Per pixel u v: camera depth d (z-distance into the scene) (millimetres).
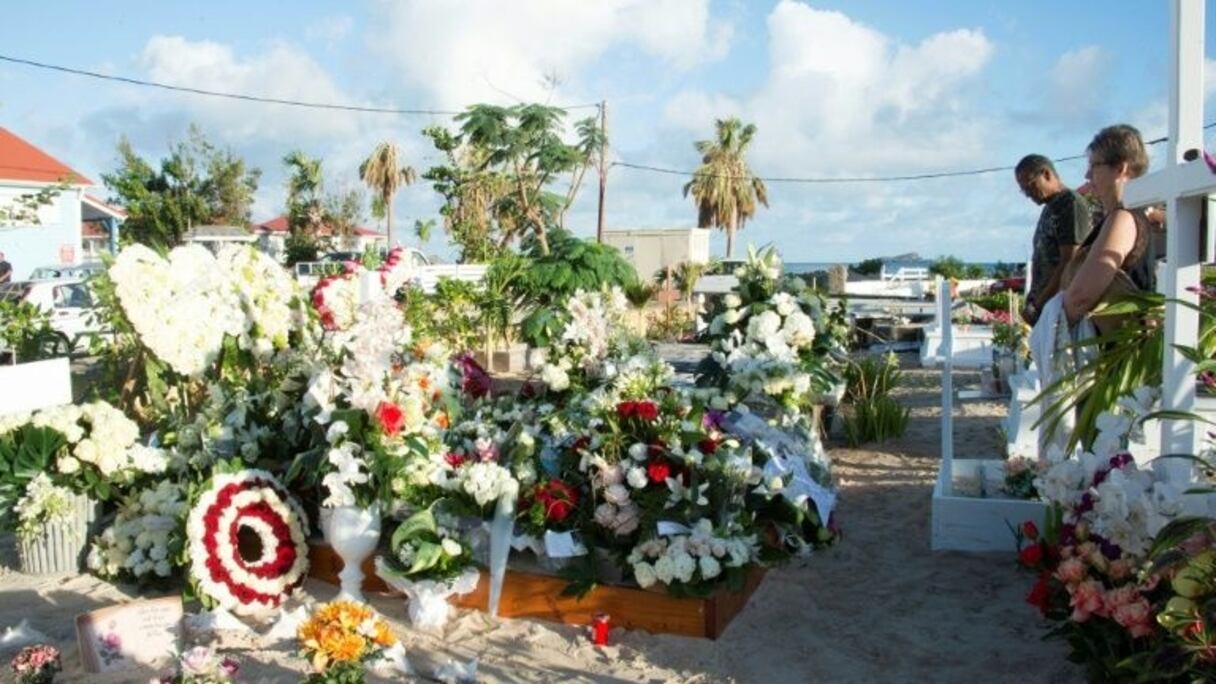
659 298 23297
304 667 3836
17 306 11477
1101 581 3295
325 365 5309
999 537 5180
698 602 4141
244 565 4625
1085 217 5270
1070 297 4598
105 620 3908
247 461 5125
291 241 43562
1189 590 2838
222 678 3346
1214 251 3576
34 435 5254
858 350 16359
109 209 30891
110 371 6816
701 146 60688
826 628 4234
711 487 4371
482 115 24578
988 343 14094
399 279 6371
